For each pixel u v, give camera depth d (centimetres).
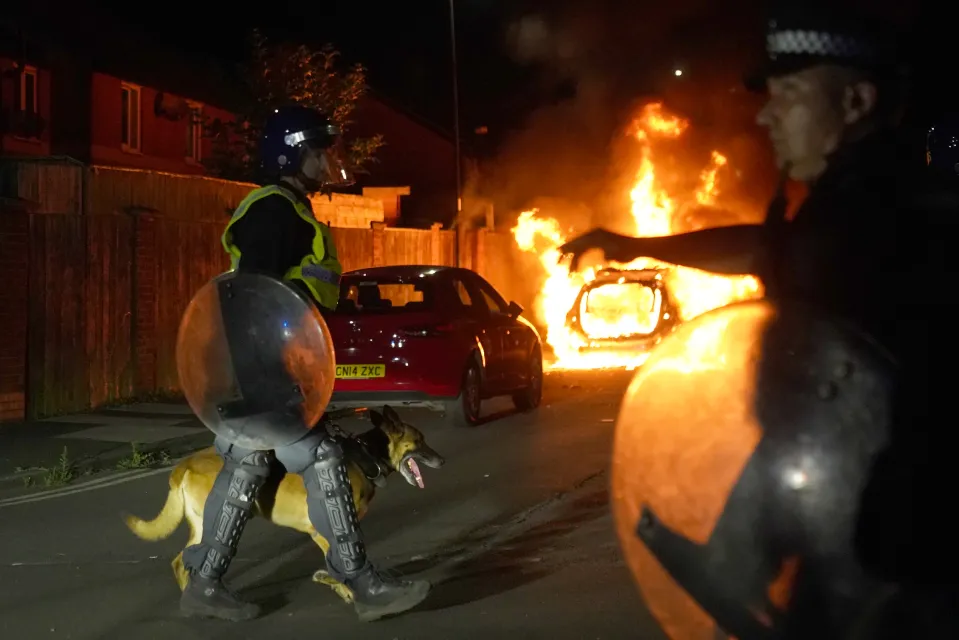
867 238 250
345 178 568
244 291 509
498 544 721
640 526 258
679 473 251
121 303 1430
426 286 1249
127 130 2322
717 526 245
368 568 536
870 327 240
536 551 699
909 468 231
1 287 1234
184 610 545
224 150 2327
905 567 230
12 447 1108
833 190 258
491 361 1297
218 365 511
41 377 1302
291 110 553
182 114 2458
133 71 2292
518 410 1420
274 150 550
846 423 233
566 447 1110
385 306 1253
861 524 231
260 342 507
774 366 240
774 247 271
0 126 1933
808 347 239
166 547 728
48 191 1346
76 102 2145
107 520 814
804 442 235
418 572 657
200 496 559
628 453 260
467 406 1245
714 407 247
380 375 1194
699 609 250
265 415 506
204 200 1616
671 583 254
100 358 1396
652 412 256
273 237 524
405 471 604
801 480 235
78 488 943
